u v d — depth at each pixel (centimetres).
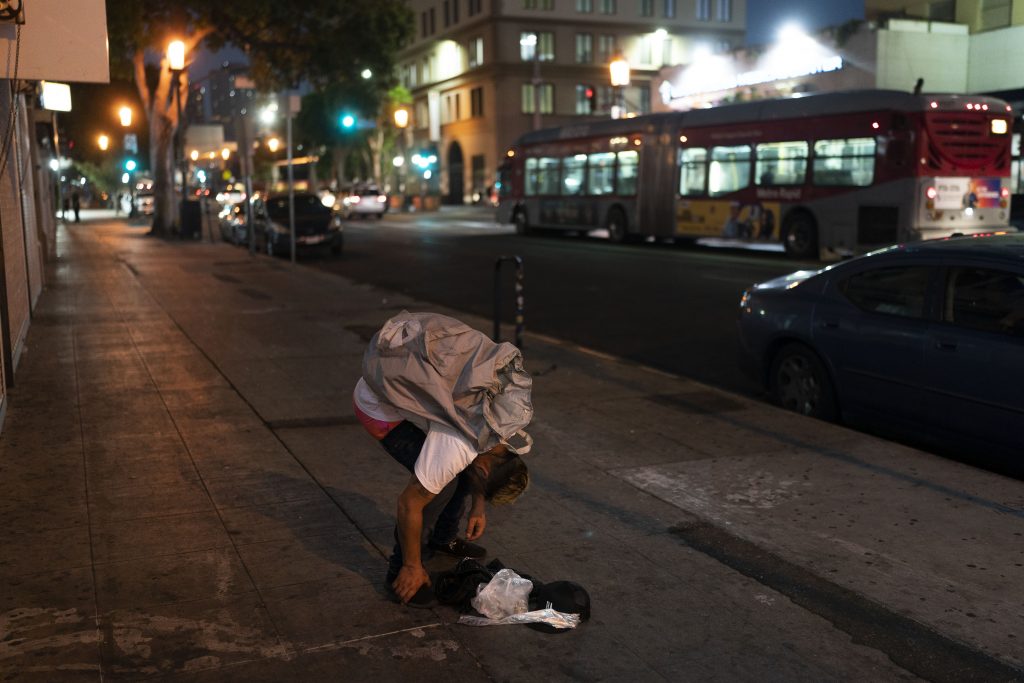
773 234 2241
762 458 609
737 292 1570
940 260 642
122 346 1020
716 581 426
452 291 1677
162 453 616
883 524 493
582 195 2917
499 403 370
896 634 377
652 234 2622
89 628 375
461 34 6831
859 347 684
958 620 388
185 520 495
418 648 363
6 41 652
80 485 550
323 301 1432
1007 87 3400
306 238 2417
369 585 418
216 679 338
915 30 3422
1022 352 574
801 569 438
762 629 381
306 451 622
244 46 3256
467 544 448
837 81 3562
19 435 657
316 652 359
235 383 832
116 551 452
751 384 930
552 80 6462
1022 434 577
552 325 1290
